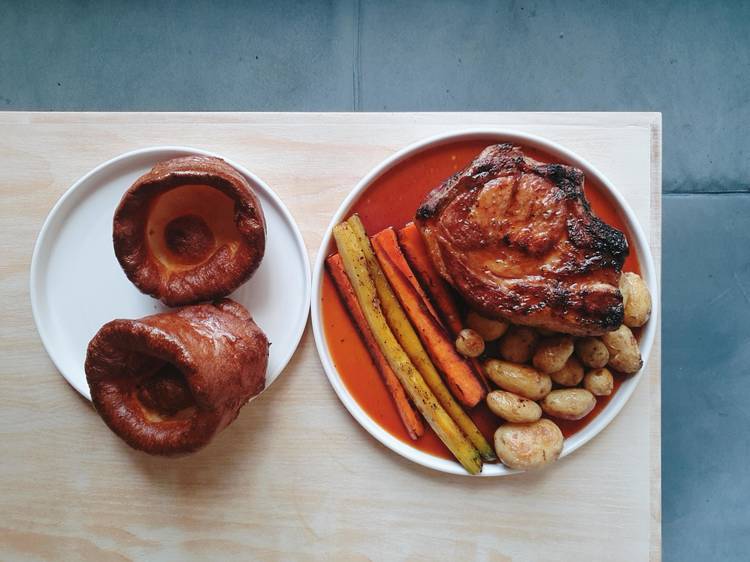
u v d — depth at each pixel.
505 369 0.48
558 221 0.44
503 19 0.62
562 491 0.52
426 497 0.52
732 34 0.61
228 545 0.53
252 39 0.62
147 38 0.63
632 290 0.48
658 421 0.52
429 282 0.50
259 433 0.53
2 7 0.62
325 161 0.53
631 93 0.62
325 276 0.51
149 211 0.47
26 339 0.54
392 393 0.51
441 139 0.50
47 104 0.63
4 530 0.54
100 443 0.54
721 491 0.62
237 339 0.46
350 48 0.62
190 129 0.53
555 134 0.52
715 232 0.62
